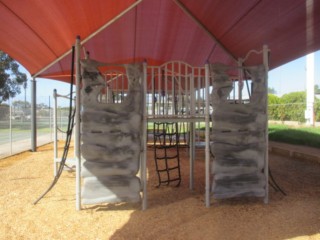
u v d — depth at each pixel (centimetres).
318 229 375
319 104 1870
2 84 2514
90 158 448
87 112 446
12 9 535
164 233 370
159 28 726
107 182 451
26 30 632
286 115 2086
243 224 395
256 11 561
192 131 595
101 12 586
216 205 477
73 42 700
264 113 471
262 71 470
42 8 536
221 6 571
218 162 466
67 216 433
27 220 417
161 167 826
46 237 361
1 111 1335
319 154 892
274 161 891
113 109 450
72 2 527
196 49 853
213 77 464
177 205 481
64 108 1956
